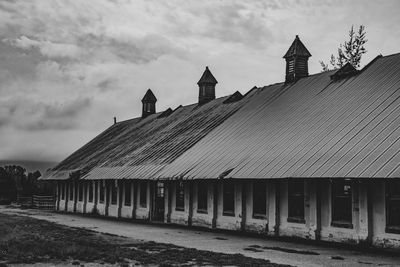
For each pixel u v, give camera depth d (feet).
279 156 71.10
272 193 74.02
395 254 54.29
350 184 61.77
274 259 50.16
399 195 55.62
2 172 228.84
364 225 58.70
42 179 166.50
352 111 71.77
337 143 64.59
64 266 44.88
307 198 67.67
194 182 92.73
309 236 66.80
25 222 98.68
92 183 142.61
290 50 102.99
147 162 106.42
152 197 108.99
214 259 47.85
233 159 80.18
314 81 94.27
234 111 106.42
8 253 51.85
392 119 62.64
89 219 118.62
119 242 63.67
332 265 46.11
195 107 134.82
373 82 77.15
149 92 167.84
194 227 91.35
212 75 134.00
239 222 80.02
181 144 104.83
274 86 107.14
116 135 165.58
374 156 56.29
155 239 70.54
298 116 82.12
